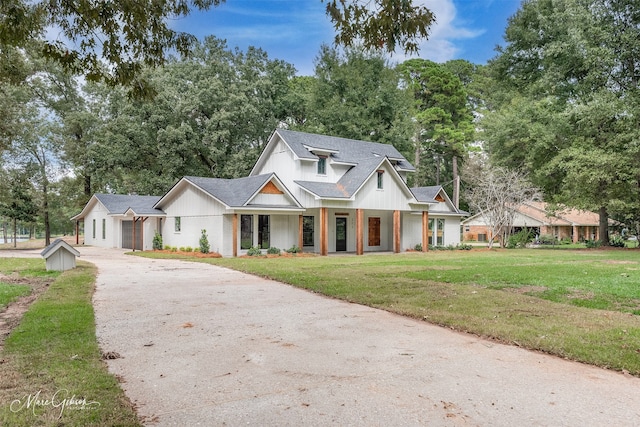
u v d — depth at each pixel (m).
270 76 36.84
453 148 45.91
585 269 13.16
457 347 5.15
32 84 30.42
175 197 23.44
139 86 8.40
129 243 27.20
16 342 5.08
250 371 4.27
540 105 29.41
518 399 3.61
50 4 7.21
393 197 23.14
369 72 37.12
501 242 30.16
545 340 5.19
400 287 9.45
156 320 6.48
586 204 25.77
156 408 3.39
